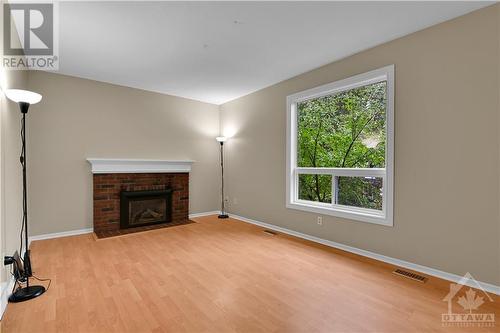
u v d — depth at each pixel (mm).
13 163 2504
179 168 4961
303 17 2381
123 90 4441
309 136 3877
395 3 2160
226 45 2939
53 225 3809
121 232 4086
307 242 3607
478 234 2246
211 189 5590
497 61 2141
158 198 4691
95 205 4090
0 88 1970
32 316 1844
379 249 2924
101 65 3533
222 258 2998
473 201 2270
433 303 2025
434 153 2494
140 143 4637
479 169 2236
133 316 1853
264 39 2799
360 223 3105
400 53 2730
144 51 3090
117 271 2625
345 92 3432
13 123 2543
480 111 2229
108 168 4164
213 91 4762
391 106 2785
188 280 2426
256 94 4699
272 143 4363
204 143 5480
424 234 2566
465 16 2303
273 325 1754
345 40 2818
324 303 2027
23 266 2434
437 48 2471
